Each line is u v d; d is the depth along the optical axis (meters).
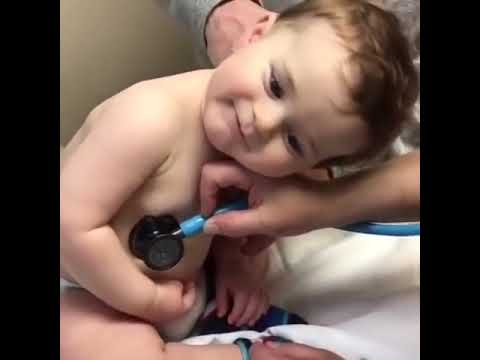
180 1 1.06
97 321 0.78
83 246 0.73
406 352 0.76
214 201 0.78
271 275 0.92
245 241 0.87
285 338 0.79
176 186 0.78
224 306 0.88
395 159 0.80
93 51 1.11
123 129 0.73
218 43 0.98
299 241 0.97
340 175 0.86
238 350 0.77
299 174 0.78
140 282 0.77
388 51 0.73
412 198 0.77
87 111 1.12
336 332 0.79
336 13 0.74
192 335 0.87
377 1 0.88
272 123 0.70
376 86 0.71
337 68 0.70
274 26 0.78
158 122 0.74
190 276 0.85
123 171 0.73
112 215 0.76
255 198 0.76
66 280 0.84
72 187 0.73
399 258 0.92
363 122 0.72
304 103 0.70
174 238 0.76
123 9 1.13
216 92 0.74
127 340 0.76
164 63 1.21
